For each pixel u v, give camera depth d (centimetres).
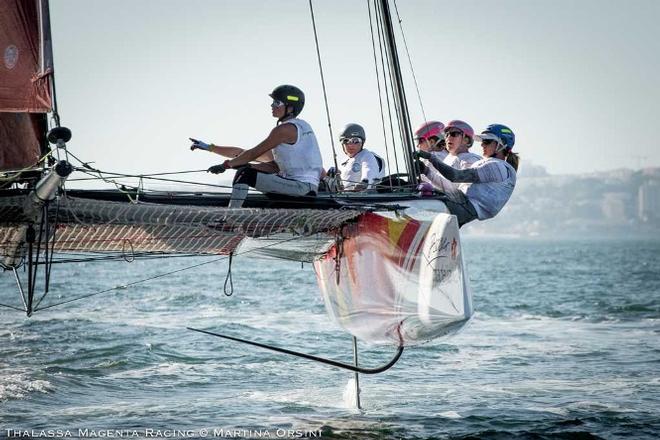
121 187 2512
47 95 2486
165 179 2523
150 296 7925
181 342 4875
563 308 7538
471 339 5247
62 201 2386
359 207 2720
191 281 10300
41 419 3045
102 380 3797
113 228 2570
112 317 6134
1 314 6150
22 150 2545
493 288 10294
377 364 4350
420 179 3173
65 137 2239
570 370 4153
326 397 3475
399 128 3209
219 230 2609
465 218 3188
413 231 2733
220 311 6712
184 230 2598
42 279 10794
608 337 5453
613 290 9975
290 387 3681
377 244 2822
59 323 5684
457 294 2598
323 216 2667
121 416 3106
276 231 2678
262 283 9919
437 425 3025
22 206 2334
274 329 5609
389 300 2803
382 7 3238
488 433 2928
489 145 3269
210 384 3738
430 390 3638
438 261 2661
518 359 4475
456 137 3422
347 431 2933
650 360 4466
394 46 3234
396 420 3089
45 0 2464
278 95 2764
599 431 2970
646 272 14712
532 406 3322
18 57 2450
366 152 3447
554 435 2920
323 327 5738
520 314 7000
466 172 3139
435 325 2678
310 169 2741
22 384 3603
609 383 3816
